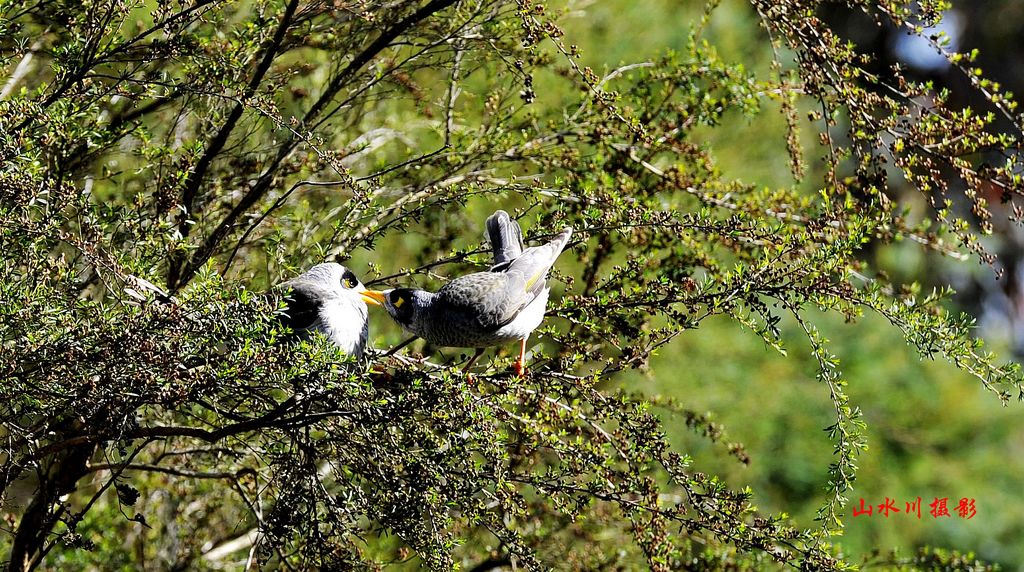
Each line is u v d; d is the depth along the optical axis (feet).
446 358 36.50
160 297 26.35
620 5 62.54
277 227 37.01
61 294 26.71
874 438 74.13
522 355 34.86
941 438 75.87
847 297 28.91
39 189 26.53
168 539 41.06
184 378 24.85
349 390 25.79
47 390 25.32
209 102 37.40
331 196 44.37
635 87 41.01
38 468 28.94
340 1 35.73
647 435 30.09
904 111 32.19
